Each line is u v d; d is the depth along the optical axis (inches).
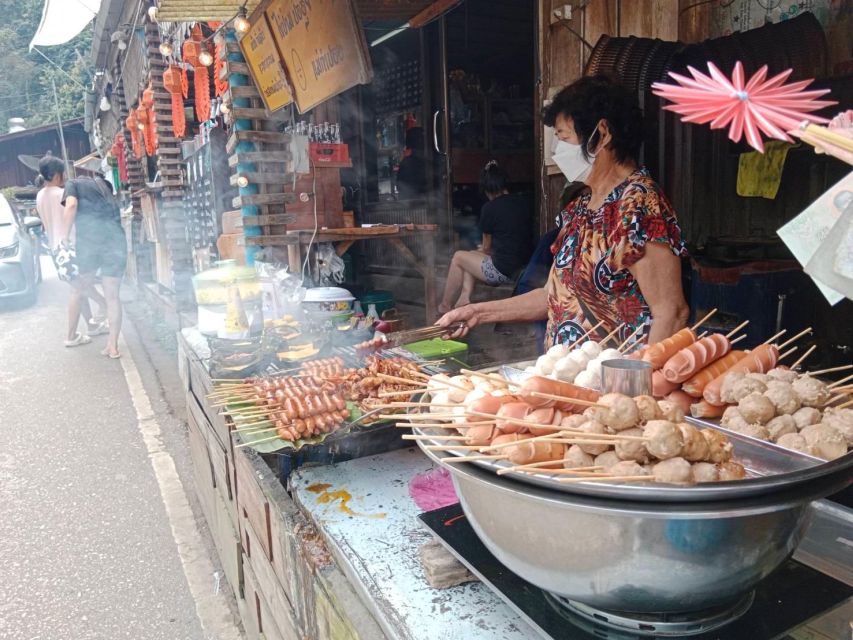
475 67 324.2
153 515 163.5
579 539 39.4
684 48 149.8
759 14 159.0
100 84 633.6
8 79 1689.2
